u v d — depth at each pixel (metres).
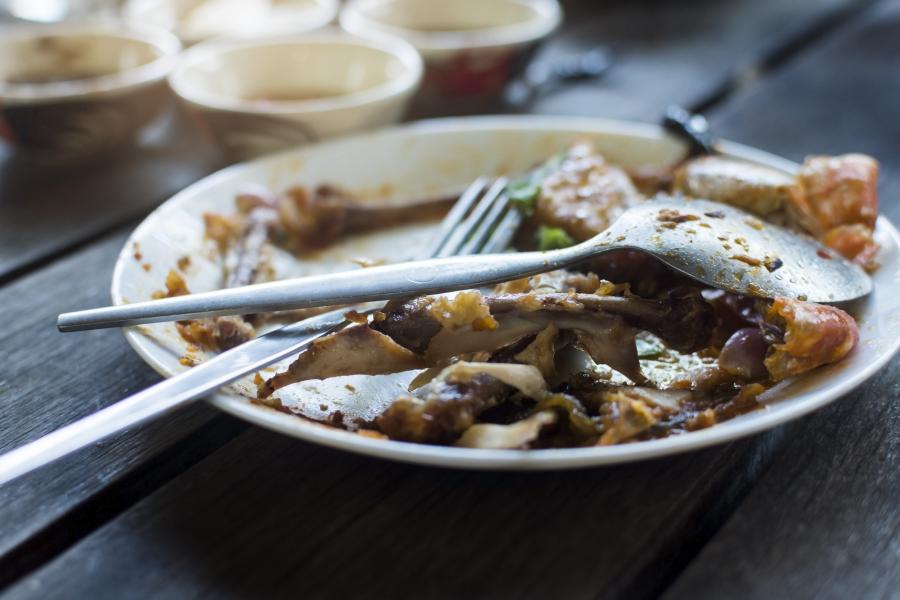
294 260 0.42
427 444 0.31
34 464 0.28
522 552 0.28
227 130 0.47
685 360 0.36
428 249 0.39
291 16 0.57
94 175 0.49
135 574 0.28
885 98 0.54
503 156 0.45
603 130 0.45
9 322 0.39
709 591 0.27
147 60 0.51
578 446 0.31
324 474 0.32
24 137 0.47
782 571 0.28
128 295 0.36
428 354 0.34
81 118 0.47
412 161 0.45
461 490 0.31
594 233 0.39
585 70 0.57
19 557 0.30
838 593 0.27
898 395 0.35
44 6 0.62
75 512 0.31
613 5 0.68
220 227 0.40
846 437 0.33
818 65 0.58
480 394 0.31
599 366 0.35
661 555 0.29
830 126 0.52
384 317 0.34
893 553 0.29
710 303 0.36
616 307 0.34
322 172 0.44
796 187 0.39
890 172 0.47
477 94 0.54
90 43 0.52
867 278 0.36
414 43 0.52
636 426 0.31
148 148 0.51
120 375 0.36
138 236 0.38
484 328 0.34
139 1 0.57
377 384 0.35
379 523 0.29
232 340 0.36
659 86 0.56
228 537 0.29
